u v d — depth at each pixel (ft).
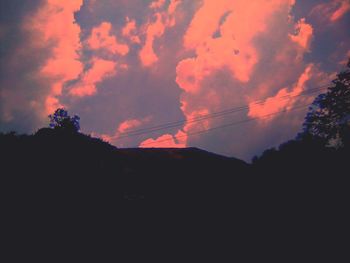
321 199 77.56
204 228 69.51
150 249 61.21
